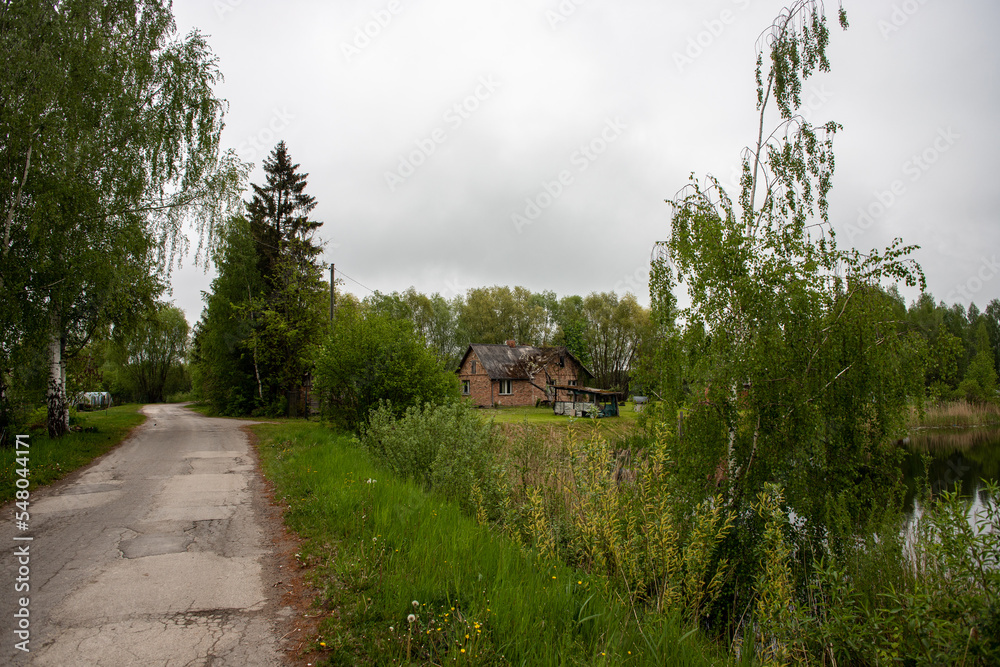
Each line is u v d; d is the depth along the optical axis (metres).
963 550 4.12
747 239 7.94
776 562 5.38
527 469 8.92
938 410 28.41
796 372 7.62
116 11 14.95
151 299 17.94
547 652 3.65
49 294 13.79
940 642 3.85
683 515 6.98
